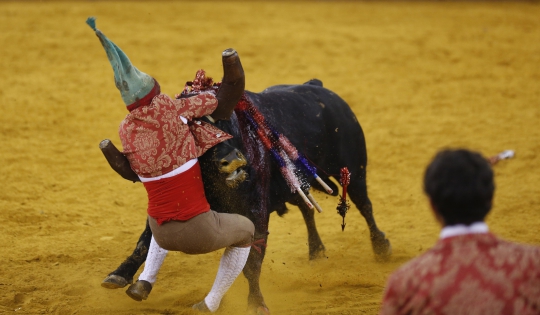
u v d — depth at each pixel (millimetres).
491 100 34656
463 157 7020
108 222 20000
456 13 59875
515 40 48094
